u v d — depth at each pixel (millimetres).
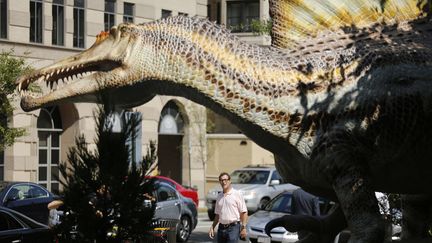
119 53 8039
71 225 7715
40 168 31359
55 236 7750
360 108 7645
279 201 18141
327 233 8305
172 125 37531
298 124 7734
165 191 20688
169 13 36781
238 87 7773
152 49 7961
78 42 32719
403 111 7656
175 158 38719
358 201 7496
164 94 8227
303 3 8250
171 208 20500
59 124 32062
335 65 7844
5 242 13438
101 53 8117
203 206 37125
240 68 7836
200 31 8016
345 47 8016
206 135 39594
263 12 40938
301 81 7781
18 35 30312
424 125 7688
